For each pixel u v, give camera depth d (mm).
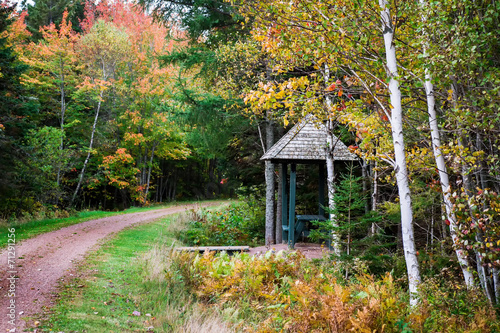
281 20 6855
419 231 11805
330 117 7941
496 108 5609
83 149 25734
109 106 30219
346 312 4645
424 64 5805
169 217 20297
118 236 12812
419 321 4707
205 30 14117
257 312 6453
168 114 16656
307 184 15320
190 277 7410
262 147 15805
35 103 18953
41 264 8039
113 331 4855
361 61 7398
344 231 7973
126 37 28188
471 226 5457
